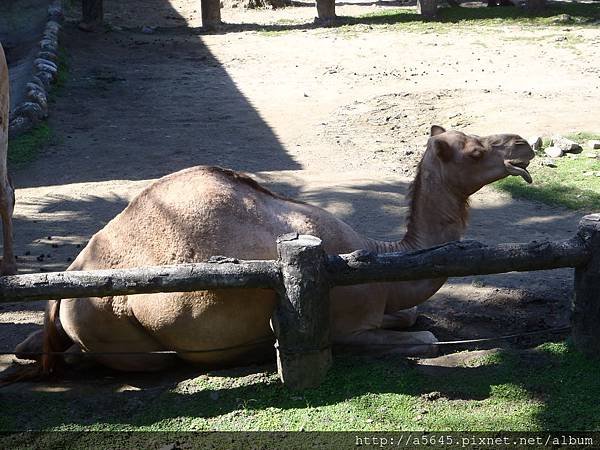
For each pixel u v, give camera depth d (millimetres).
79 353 5434
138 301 5191
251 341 5312
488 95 13602
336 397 4969
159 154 11523
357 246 5586
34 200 9703
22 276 4812
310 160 11172
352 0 24875
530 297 6660
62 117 13430
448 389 4996
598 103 12852
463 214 5746
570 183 9719
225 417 4852
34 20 20219
